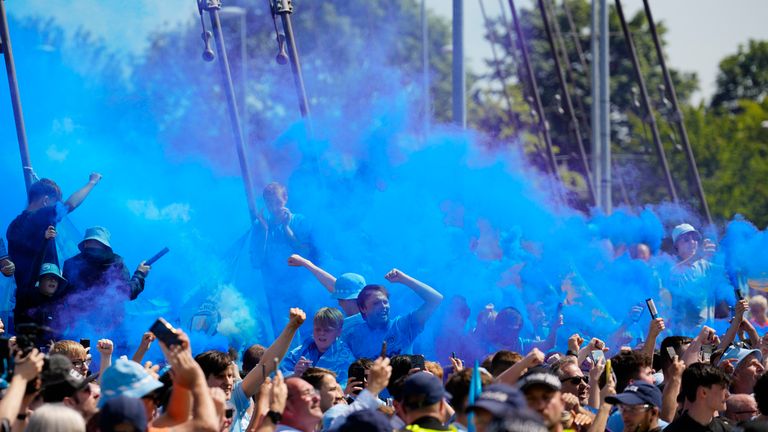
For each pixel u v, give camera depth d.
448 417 13.20
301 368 14.90
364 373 14.37
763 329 22.41
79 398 11.59
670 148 59.59
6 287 18.08
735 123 72.62
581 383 14.47
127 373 11.30
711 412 13.83
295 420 11.96
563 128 65.88
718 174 66.50
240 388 13.55
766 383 13.94
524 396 11.16
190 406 10.95
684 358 16.31
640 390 13.13
